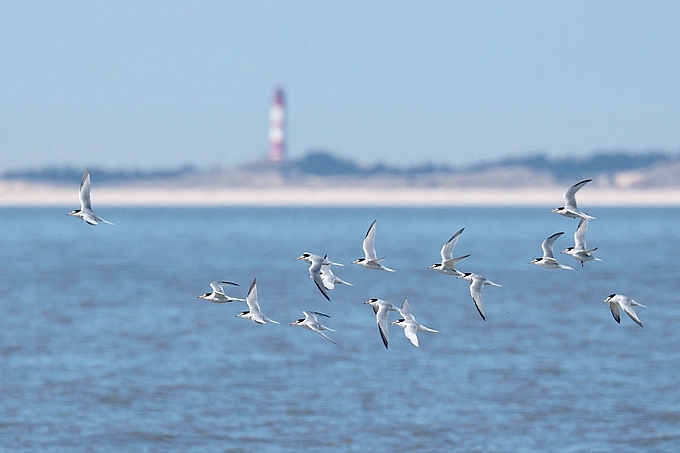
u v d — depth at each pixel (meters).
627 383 48.28
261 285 94.38
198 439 39.81
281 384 48.41
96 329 65.62
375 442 39.47
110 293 87.44
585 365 52.59
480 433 40.44
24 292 88.19
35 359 54.56
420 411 43.53
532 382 48.56
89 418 42.44
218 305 79.06
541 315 72.00
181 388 47.62
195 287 92.62
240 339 61.50
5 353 56.38
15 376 49.94
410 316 33.31
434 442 39.44
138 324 68.00
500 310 75.31
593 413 43.03
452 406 44.25
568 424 41.56
